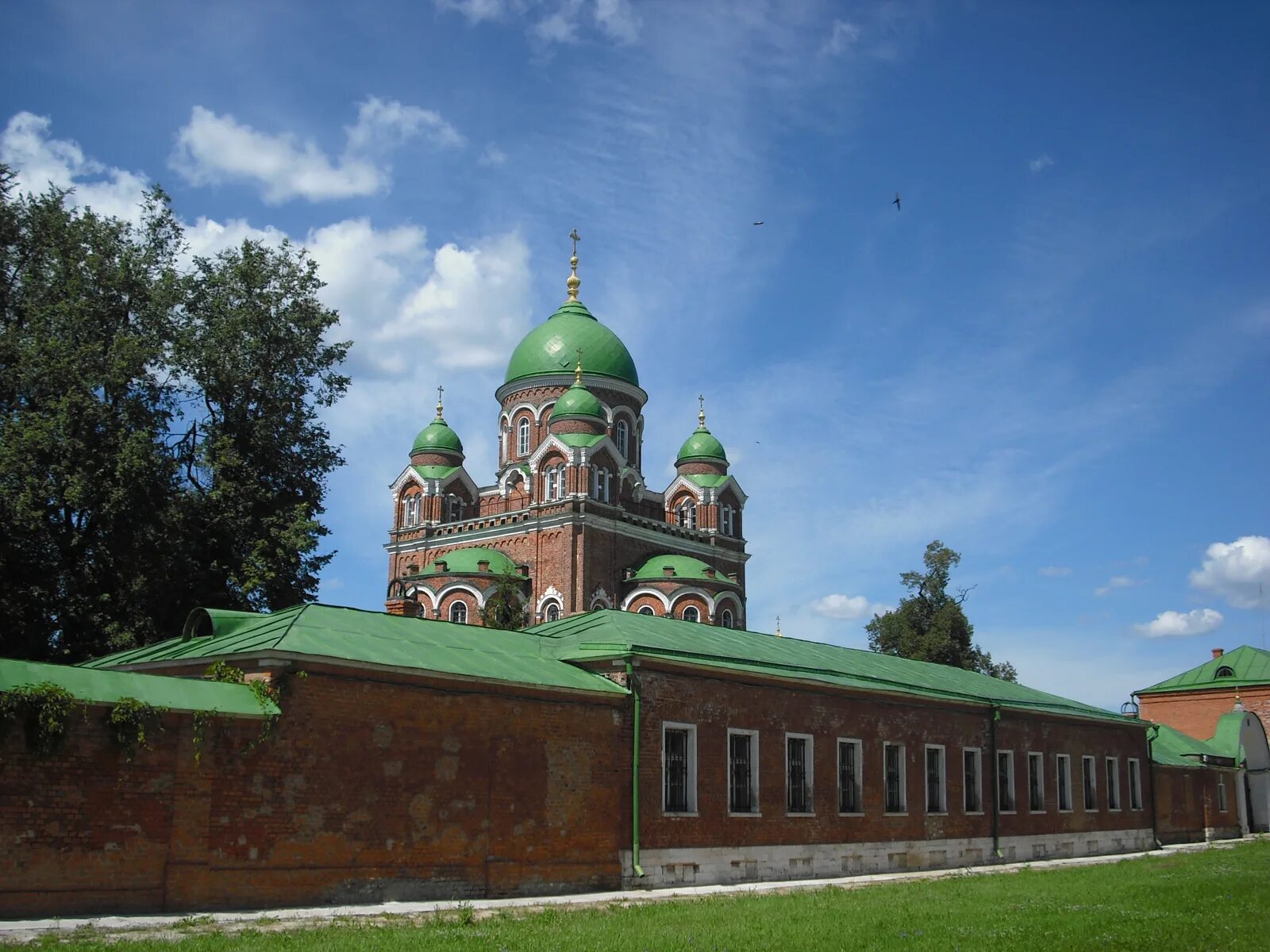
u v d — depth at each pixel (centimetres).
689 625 3803
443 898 2511
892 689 3909
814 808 3528
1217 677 7831
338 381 4812
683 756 3162
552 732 2806
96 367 4138
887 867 3762
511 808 2683
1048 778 4769
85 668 2156
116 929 1883
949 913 2330
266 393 4594
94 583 4116
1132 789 5428
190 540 4241
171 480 4281
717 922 2131
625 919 2172
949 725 4228
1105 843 5056
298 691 2334
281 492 4653
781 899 2664
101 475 3956
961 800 4216
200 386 4531
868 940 1895
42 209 4388
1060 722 4912
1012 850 4419
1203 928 2131
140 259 4531
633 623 3503
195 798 2164
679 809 3120
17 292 4372
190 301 4678
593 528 7531
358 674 2436
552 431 7912
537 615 7462
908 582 8419
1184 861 4266
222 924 1997
